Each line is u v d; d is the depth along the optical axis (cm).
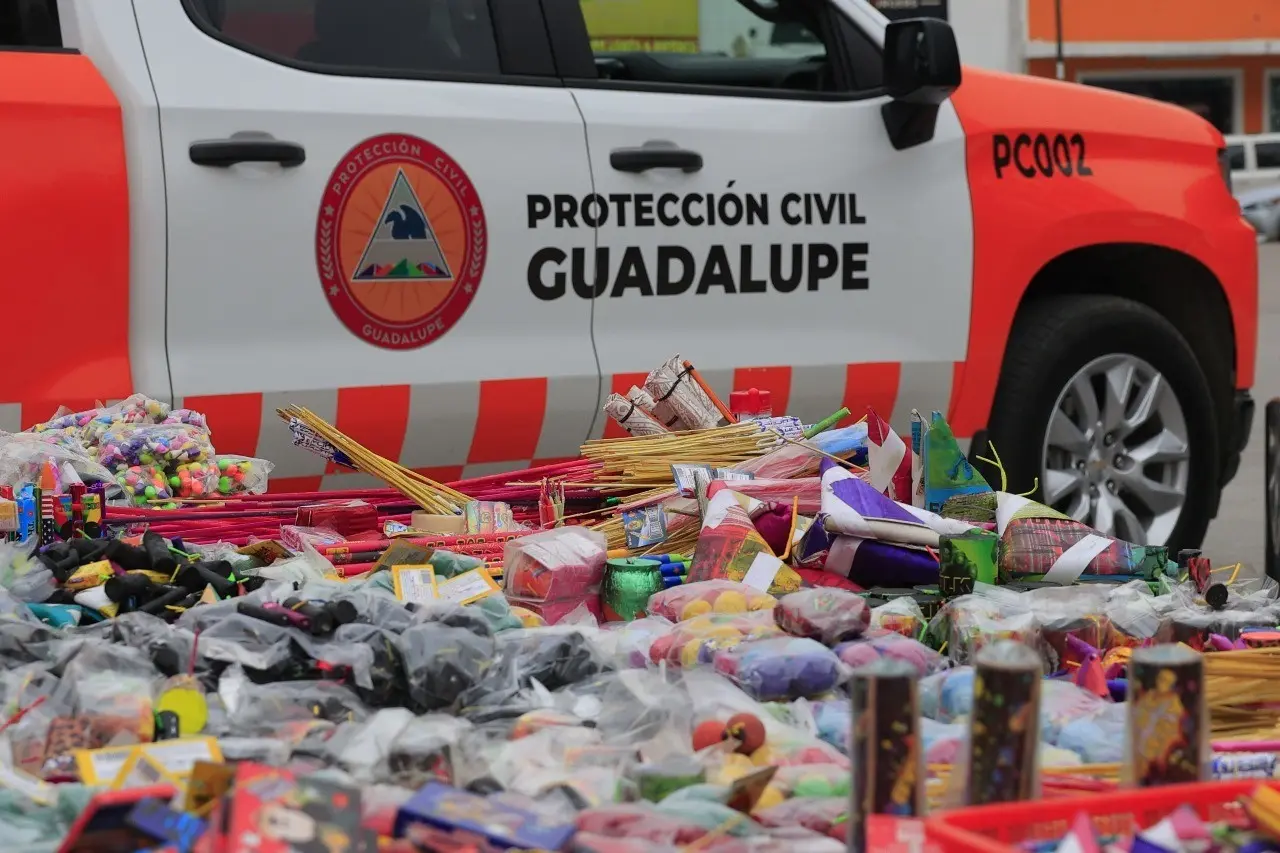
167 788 252
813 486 483
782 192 686
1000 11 3459
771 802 293
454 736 305
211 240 581
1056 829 240
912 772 240
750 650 355
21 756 307
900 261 711
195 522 483
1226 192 806
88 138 565
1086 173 758
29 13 579
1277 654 351
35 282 556
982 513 488
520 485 527
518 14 646
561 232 641
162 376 575
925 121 709
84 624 384
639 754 313
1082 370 750
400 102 614
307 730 312
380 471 515
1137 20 3656
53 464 471
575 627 375
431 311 619
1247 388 819
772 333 685
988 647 249
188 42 588
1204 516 790
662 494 494
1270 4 3725
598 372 648
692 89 680
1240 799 246
